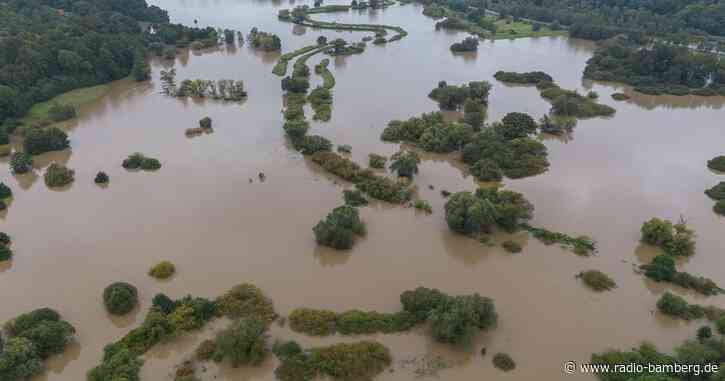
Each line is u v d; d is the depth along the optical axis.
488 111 116.38
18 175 90.62
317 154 93.31
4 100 107.12
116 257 69.25
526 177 89.69
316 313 59.09
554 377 53.16
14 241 72.81
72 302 61.97
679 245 71.25
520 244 72.88
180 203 81.31
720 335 57.91
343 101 119.94
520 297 63.59
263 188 85.44
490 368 54.03
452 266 68.81
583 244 72.31
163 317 57.38
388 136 101.81
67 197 83.62
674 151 99.75
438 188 86.81
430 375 53.09
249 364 53.41
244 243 72.19
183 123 109.62
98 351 55.81
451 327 54.34
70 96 122.56
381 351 54.53
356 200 81.50
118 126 108.88
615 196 84.50
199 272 66.56
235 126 107.88
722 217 79.56
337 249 70.81
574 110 113.50
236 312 59.56
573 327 59.34
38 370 52.56
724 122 113.25
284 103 119.56
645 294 64.38
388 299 62.78
